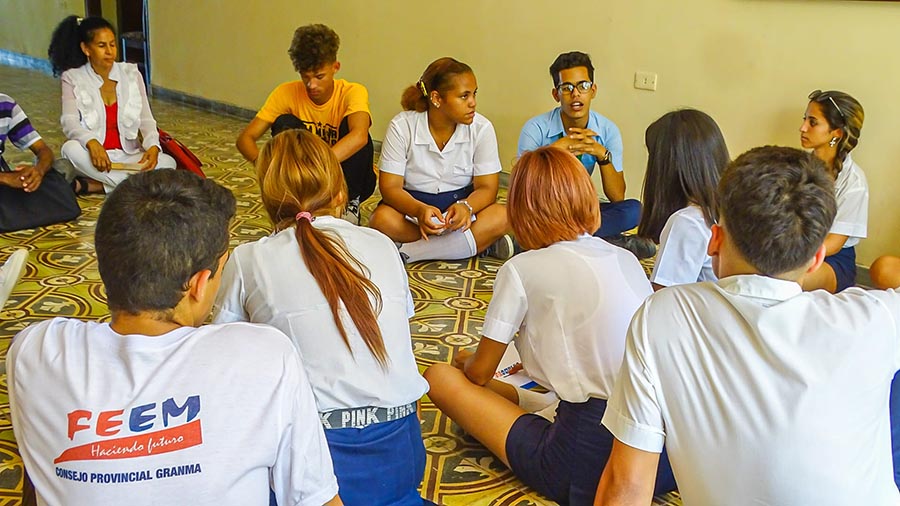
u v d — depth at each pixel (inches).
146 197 42.8
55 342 42.4
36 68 381.4
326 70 145.7
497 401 79.0
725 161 86.6
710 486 46.8
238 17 280.2
